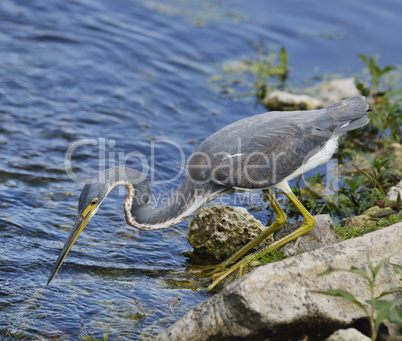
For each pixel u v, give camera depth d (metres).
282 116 10.52
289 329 7.68
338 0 21.09
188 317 7.92
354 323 7.78
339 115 10.40
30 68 17.12
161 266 10.59
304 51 18.83
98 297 9.53
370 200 12.08
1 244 10.67
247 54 18.72
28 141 14.09
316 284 7.95
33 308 9.15
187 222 12.02
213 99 16.67
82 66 17.52
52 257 10.52
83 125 15.00
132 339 8.55
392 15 20.05
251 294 7.59
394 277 8.25
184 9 20.92
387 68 15.33
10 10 20.03
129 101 16.25
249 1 21.42
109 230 11.52
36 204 11.98
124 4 21.11
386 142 14.59
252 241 10.52
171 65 18.02
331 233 10.30
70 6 20.67
